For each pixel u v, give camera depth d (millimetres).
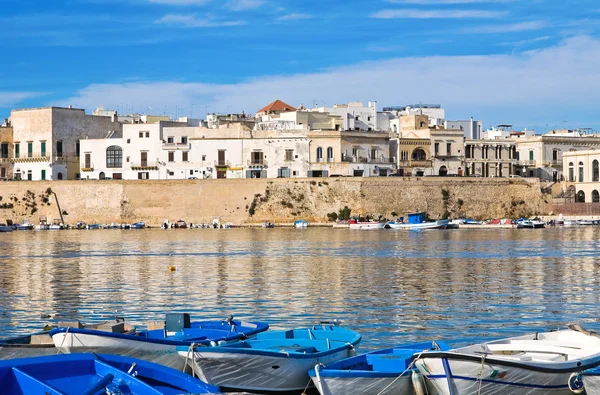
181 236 128125
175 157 165625
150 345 35000
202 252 97938
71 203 156875
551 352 34781
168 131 165625
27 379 29188
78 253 97750
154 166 165375
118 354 34812
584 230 142500
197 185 154625
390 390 32000
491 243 110938
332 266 81250
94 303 58062
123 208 155500
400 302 57562
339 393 31641
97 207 156125
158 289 65125
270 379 34000
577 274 73562
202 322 42594
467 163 176500
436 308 54938
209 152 164500
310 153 162500
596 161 167750
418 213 149375
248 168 163000
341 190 153500
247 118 193625
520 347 35094
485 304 56562
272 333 39469
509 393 31750
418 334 46188
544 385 32031
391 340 44594
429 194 157000
